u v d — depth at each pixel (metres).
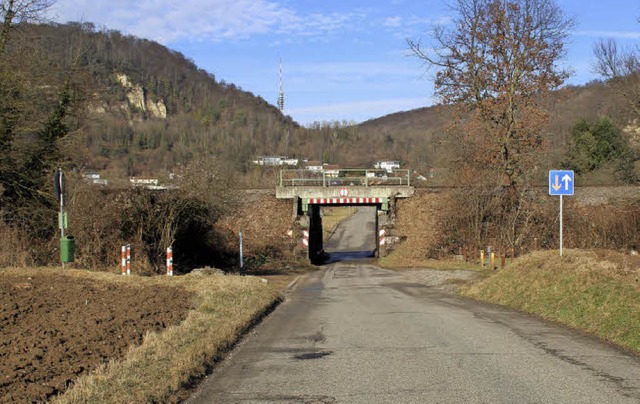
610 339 9.18
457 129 32.50
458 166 33.56
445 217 31.05
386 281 22.36
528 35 30.38
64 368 6.79
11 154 21.47
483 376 7.06
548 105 31.25
